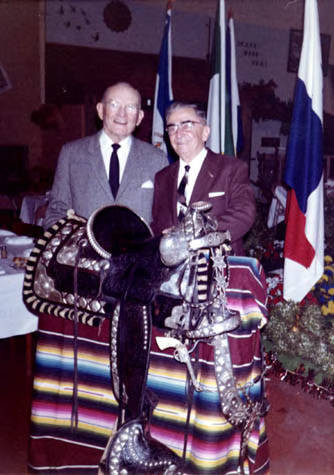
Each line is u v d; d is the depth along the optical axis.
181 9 7.38
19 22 6.66
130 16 7.12
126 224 1.69
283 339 3.02
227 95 4.12
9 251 2.97
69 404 1.91
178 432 1.68
